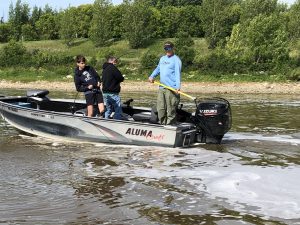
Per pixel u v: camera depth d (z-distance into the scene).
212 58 30.47
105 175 6.14
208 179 5.92
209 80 27.94
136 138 8.05
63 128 8.49
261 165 6.68
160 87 8.25
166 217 4.61
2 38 54.06
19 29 54.81
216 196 5.24
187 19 50.12
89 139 8.34
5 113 9.30
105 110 8.74
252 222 4.46
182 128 7.94
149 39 47.41
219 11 43.81
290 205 4.93
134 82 27.56
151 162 6.88
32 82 28.75
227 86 26.52
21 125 9.10
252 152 7.58
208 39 42.94
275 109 14.74
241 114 13.17
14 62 34.16
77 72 8.55
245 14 43.44
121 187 5.59
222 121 8.13
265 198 5.15
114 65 8.53
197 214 4.68
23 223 4.46
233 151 7.67
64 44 48.94
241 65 29.78
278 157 7.21
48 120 8.60
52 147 8.01
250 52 30.64
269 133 9.48
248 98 20.47
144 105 16.06
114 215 4.67
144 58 31.48
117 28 49.75
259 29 31.14
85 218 4.59
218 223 4.45
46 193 5.36
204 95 23.05
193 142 8.27
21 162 6.85
